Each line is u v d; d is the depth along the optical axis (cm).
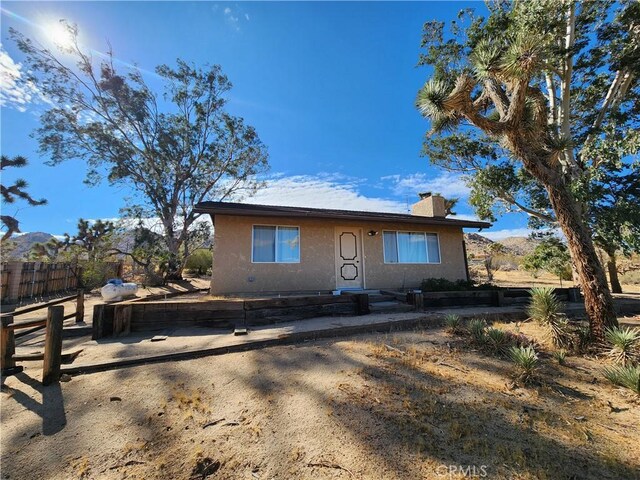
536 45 491
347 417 274
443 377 362
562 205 542
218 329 591
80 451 236
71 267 1294
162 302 595
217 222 941
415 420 269
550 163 598
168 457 227
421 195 1323
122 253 1625
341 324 589
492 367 397
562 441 242
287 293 969
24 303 962
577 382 360
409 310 757
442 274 1157
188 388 337
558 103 1242
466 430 254
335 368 390
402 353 444
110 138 1650
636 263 1989
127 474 211
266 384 345
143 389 335
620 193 1079
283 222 1002
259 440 245
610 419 278
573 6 966
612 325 477
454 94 544
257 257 958
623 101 1180
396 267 1104
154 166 1747
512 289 963
